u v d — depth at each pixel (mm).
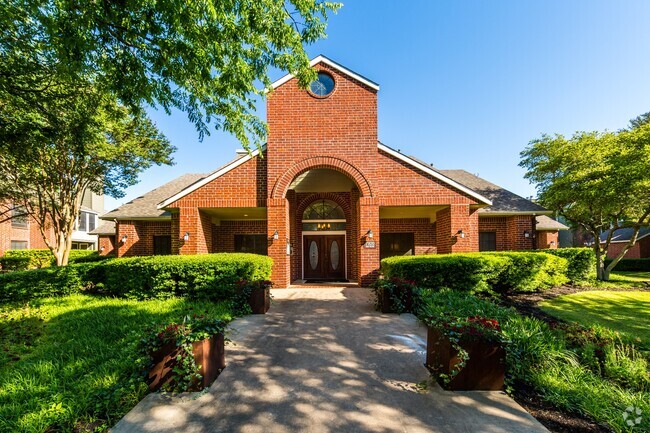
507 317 5441
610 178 10695
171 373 3566
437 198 11242
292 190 13977
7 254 21203
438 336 3883
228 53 5637
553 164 13391
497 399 3383
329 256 14758
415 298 7336
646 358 4379
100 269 9367
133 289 8500
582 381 3555
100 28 4953
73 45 4707
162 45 5094
